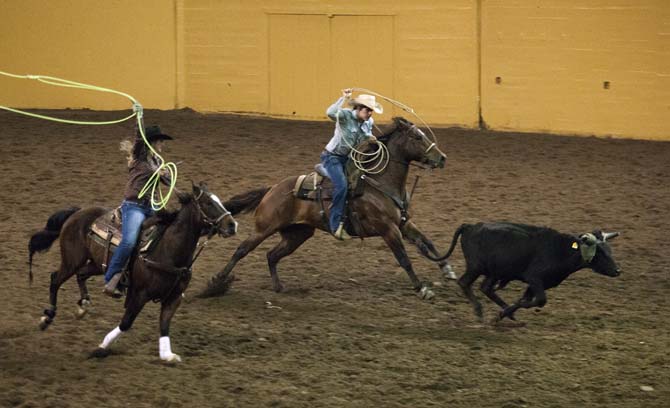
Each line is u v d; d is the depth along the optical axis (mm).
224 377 11211
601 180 22109
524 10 26938
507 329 13203
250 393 10789
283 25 28750
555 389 11133
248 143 25297
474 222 18766
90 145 24656
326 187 14281
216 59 29406
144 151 11617
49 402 10328
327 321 13414
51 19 29828
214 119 28578
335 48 28438
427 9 27719
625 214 19453
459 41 27609
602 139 26328
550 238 12742
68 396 10539
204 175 21938
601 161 23875
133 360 11648
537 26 26906
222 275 14336
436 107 28078
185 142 25234
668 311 14016
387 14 27984
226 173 22172
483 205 19984
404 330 13117
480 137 26562
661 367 11852
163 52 29703
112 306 13609
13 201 19562
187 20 29500
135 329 12734
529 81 27188
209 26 29344
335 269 15938
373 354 12148
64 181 21219
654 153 24719
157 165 11758
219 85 29500
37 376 11031
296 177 14625
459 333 13039
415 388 11086
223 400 10555
